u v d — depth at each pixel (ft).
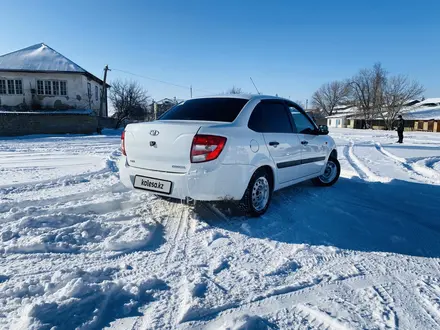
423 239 10.34
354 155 32.96
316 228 11.10
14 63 86.48
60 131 84.38
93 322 5.91
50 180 17.62
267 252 9.18
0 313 6.11
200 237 10.17
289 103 14.80
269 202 12.59
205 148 9.90
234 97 12.92
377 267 8.45
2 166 23.99
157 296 6.88
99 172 20.63
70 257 8.68
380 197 15.25
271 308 6.54
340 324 6.00
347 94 242.37
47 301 6.37
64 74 88.17
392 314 6.36
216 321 6.11
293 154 13.67
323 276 7.89
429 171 22.57
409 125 160.04
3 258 8.50
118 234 10.03
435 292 7.25
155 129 10.71
